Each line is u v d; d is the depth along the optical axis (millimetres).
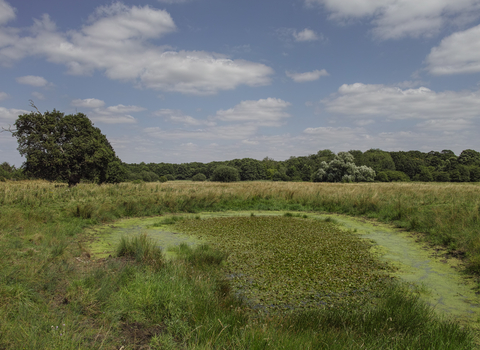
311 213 17484
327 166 57281
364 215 16344
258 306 5516
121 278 5652
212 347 3609
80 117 29953
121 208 15898
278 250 9297
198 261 7508
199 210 17859
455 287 6551
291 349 3527
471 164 80438
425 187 28891
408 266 7961
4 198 14547
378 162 88875
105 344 3582
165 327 4277
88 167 29359
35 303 4406
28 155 27109
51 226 10633
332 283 6695
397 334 4125
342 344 3777
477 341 4312
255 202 20062
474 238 8742
